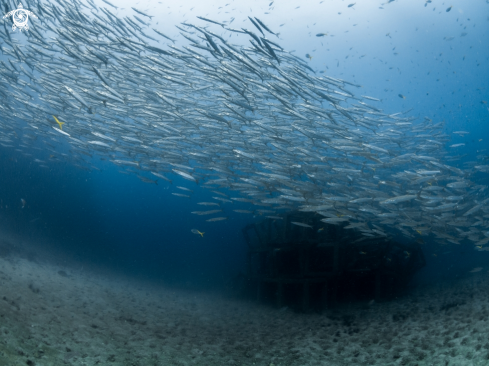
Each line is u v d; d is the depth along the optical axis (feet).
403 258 45.93
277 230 42.14
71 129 39.68
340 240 37.58
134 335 24.02
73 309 26.12
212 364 20.81
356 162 38.78
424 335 22.35
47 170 79.61
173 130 33.96
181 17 65.05
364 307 35.47
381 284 39.91
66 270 42.29
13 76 31.12
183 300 43.52
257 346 24.94
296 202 37.19
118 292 40.14
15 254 37.17
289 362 21.52
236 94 35.91
